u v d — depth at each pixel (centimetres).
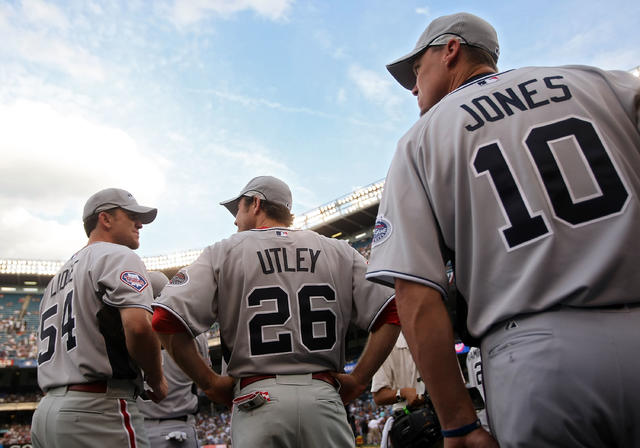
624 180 118
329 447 199
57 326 272
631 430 102
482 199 125
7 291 4100
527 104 133
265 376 207
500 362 117
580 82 136
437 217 134
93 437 242
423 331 122
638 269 109
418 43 181
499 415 115
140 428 264
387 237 137
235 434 201
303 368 210
